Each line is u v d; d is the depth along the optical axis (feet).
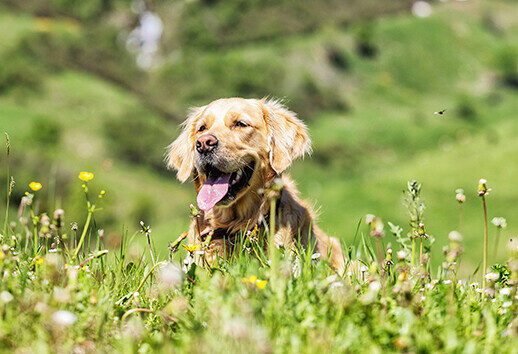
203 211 15.81
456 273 11.14
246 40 437.17
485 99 396.37
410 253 11.91
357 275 12.41
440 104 385.09
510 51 429.79
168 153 17.67
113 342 8.05
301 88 371.15
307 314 8.59
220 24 446.19
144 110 316.60
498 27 499.10
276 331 8.16
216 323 8.00
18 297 8.64
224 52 426.10
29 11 394.73
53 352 7.23
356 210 130.62
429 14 486.38
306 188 270.46
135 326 8.08
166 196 225.15
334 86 388.57
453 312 8.93
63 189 169.89
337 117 360.28
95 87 322.55
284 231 14.20
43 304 7.30
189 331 8.33
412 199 10.54
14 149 192.03
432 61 427.33
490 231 107.34
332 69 399.03
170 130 298.15
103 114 283.18
